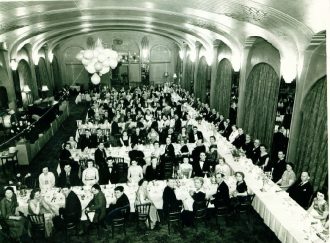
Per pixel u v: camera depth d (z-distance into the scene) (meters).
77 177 8.87
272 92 11.34
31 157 11.90
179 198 7.57
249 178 8.28
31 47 19.88
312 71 8.76
